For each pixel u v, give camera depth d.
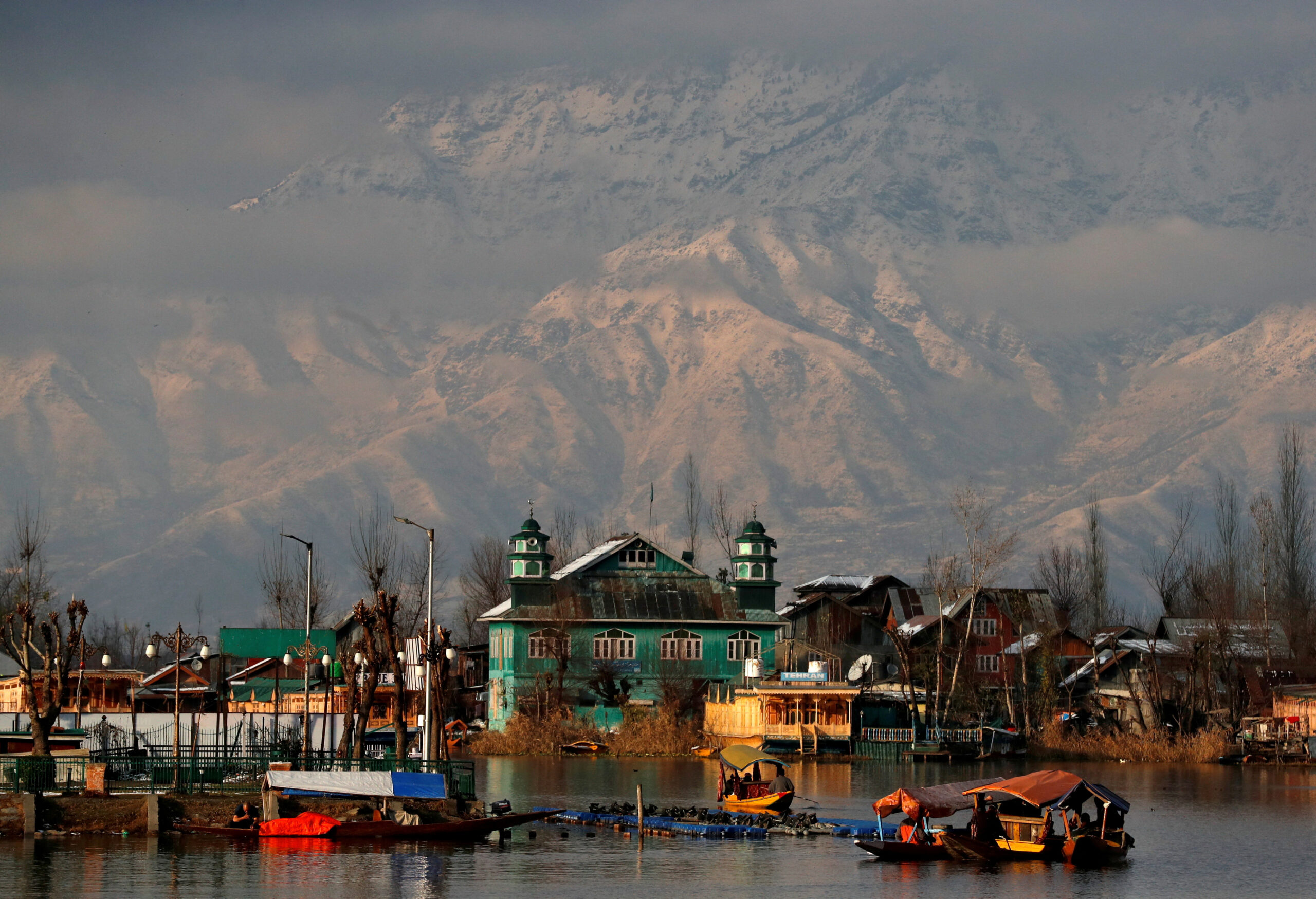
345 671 151.75
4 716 142.00
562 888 87.56
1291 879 95.00
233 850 98.12
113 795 105.62
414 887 87.00
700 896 85.88
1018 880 93.06
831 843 106.81
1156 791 156.00
